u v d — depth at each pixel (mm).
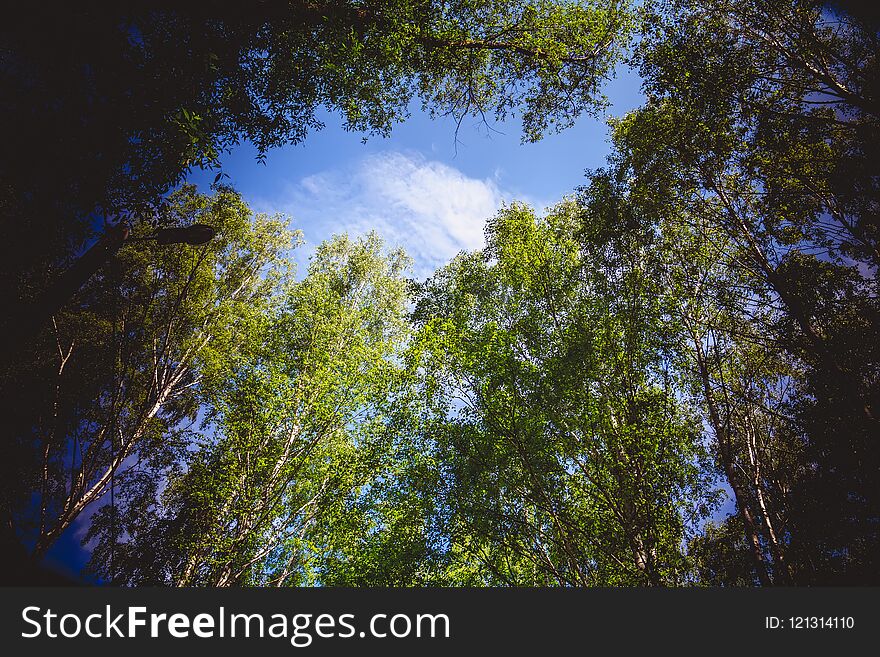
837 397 7750
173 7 7289
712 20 9438
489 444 10078
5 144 6316
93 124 6785
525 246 12633
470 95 13172
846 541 7242
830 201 8773
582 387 9961
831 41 8656
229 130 9461
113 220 7223
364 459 12680
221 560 11422
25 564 9133
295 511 13594
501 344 11195
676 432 9508
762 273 9445
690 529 8938
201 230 7145
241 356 15641
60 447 11836
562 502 9812
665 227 10703
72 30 6242
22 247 7621
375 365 14859
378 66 10875
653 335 10062
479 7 11375
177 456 13789
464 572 10984
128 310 14352
